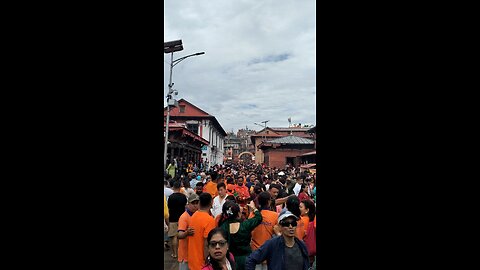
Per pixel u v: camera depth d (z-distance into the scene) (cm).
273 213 339
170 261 566
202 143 2692
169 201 565
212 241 233
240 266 302
